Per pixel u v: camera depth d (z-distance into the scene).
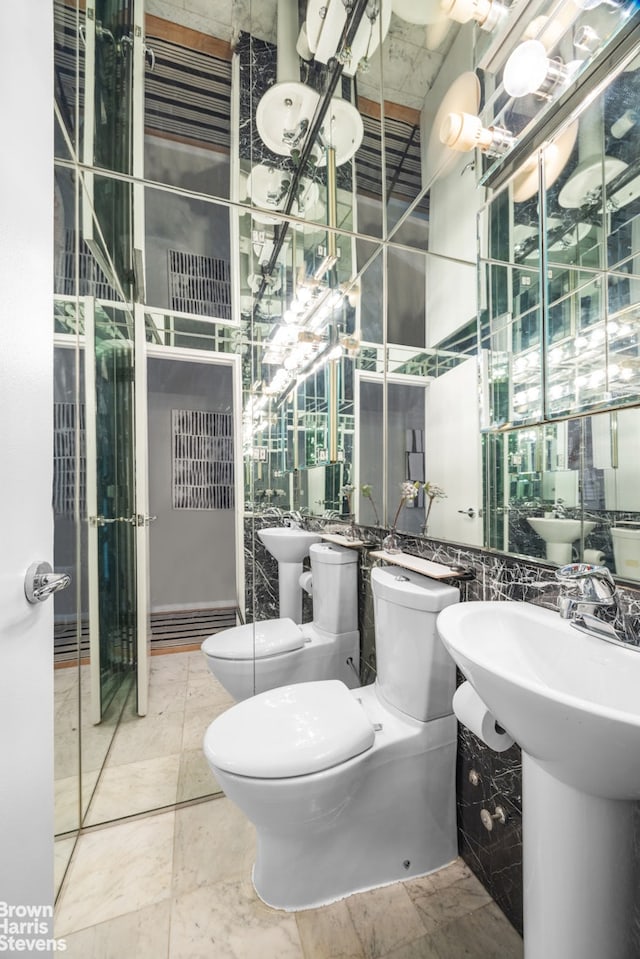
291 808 0.94
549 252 0.92
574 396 0.85
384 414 1.61
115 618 1.76
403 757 1.10
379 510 1.65
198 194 1.64
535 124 0.94
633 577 0.73
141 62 1.53
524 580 0.98
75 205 1.39
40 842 0.57
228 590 2.10
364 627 1.77
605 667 0.67
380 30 1.30
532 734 0.53
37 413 0.58
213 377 2.03
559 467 0.90
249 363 2.03
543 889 0.66
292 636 1.78
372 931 0.97
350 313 1.75
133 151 1.60
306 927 0.98
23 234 0.55
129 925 1.00
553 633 0.76
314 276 1.85
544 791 0.66
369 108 1.43
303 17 1.46
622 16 0.74
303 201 1.69
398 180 1.46
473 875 1.12
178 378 1.98
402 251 1.48
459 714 0.89
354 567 1.80
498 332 1.07
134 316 1.85
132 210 1.73
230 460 2.09
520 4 0.95
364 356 1.70
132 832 1.29
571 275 0.87
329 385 1.92
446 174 1.28
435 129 1.30
